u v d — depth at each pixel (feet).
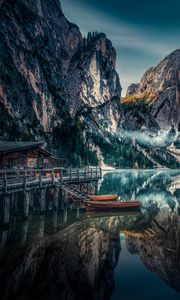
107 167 628.28
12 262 58.80
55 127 534.37
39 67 552.00
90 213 117.70
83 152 521.65
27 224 91.45
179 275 58.03
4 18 508.12
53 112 552.82
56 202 116.88
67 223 98.07
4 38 477.77
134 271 59.26
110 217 112.16
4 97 411.75
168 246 77.05
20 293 46.65
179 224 103.24
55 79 650.43
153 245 77.56
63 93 655.35
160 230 93.97
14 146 124.06
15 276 52.54
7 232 81.05
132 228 95.71
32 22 627.46
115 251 71.26
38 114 494.18
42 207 107.65
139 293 49.29
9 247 67.82
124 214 118.83
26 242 72.64
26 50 533.55
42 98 522.47
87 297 47.21
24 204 94.79
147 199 165.27
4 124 371.35
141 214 119.96
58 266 59.11
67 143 498.28
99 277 55.42
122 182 269.23
